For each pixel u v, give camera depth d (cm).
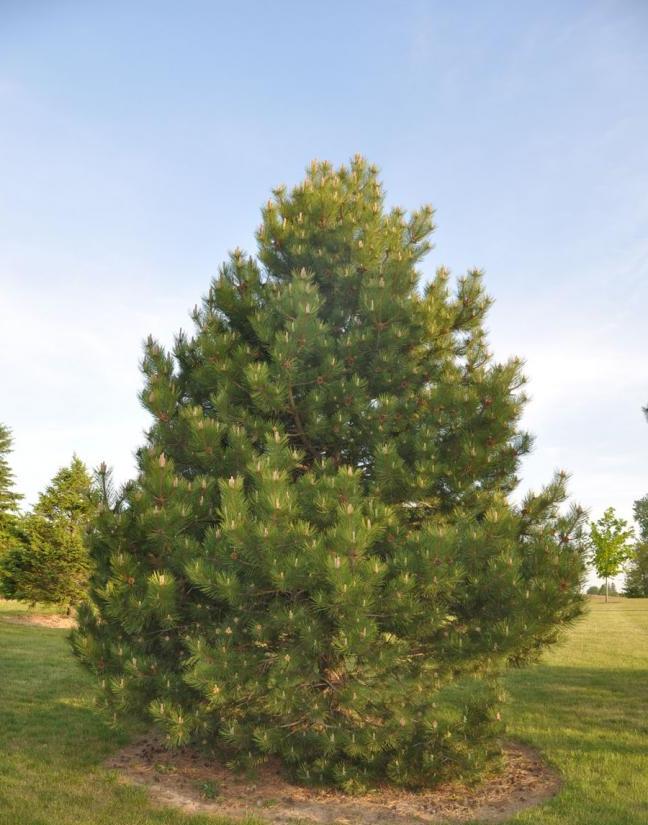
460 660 731
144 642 786
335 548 645
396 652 704
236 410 808
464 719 756
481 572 729
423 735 748
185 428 809
